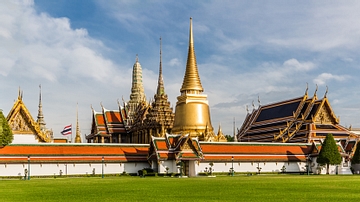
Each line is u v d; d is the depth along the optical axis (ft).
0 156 332.60
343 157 414.62
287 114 504.84
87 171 358.02
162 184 216.13
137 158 375.25
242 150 389.39
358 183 215.51
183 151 355.56
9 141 342.03
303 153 409.69
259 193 155.43
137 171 374.22
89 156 360.07
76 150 361.92
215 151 378.53
